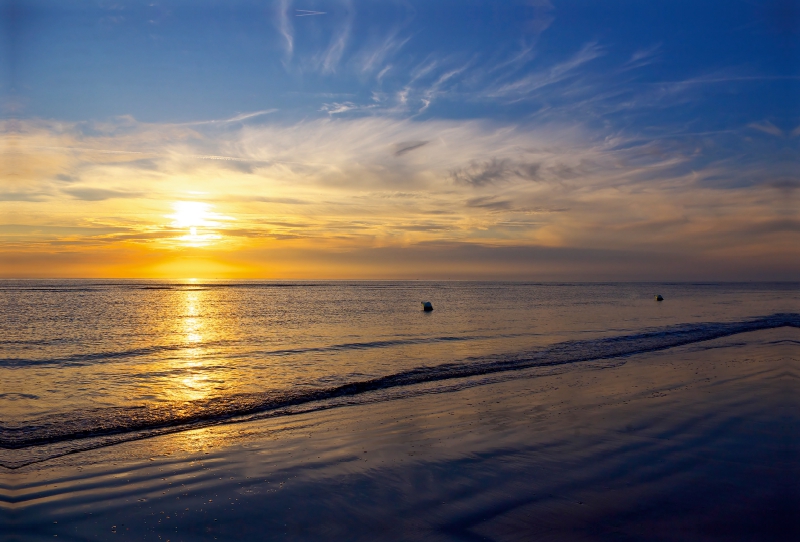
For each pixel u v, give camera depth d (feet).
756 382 50.14
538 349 77.00
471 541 20.15
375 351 75.82
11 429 37.06
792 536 20.38
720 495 24.08
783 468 27.45
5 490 24.80
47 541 19.75
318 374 58.13
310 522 21.68
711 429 34.35
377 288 441.27
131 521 21.61
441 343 84.69
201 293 305.73
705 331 101.35
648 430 34.35
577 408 40.47
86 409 43.04
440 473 27.02
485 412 39.78
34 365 65.00
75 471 27.71
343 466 28.19
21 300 200.75
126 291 303.68
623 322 124.67
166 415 40.96
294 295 290.56
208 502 23.54
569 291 388.16
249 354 73.10
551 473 26.89
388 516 22.22
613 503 23.32
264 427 36.91
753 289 493.36
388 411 40.86
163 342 86.74
